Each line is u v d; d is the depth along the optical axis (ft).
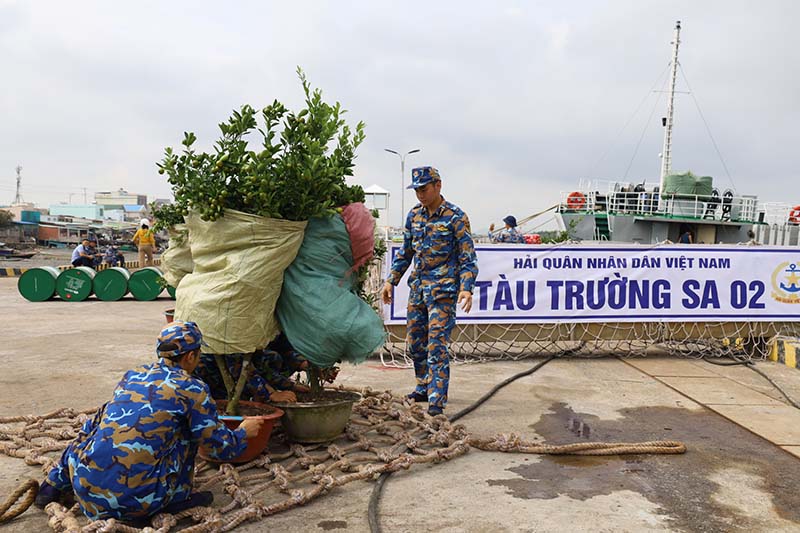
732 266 23.48
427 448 12.88
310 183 11.39
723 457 12.50
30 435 12.91
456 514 9.68
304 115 12.30
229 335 11.29
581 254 23.12
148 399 8.70
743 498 10.42
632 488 10.82
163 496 8.77
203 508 9.29
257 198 11.27
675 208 60.23
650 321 23.31
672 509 9.94
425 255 14.99
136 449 8.45
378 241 14.48
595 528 9.21
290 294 12.18
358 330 12.21
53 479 9.43
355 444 12.55
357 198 13.34
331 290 12.32
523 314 23.03
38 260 119.55
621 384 19.07
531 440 13.55
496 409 16.11
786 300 23.65
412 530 9.14
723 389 18.40
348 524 9.36
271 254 11.35
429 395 14.65
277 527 9.25
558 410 16.03
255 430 10.19
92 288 42.27
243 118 11.66
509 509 9.88
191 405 8.96
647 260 23.29
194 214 11.77
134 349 23.45
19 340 25.34
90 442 8.70
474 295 22.84
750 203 63.00
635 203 61.11
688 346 24.93
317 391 13.60
